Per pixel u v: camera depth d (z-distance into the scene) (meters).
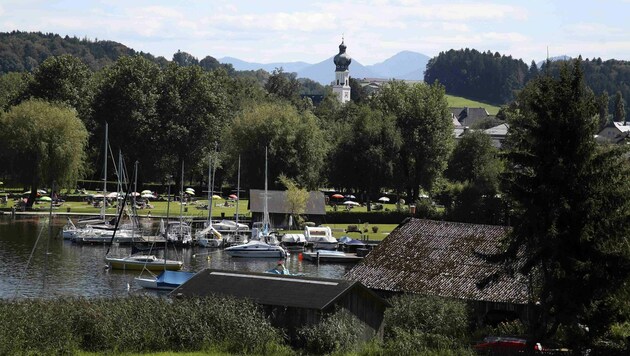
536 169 71.19
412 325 75.69
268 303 68.81
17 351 59.69
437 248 95.56
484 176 172.25
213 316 66.31
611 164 70.00
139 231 166.00
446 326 76.50
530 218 70.38
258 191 188.62
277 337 66.81
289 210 186.00
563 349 70.88
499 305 84.81
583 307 68.44
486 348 69.19
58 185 196.25
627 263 67.75
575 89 71.56
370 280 92.00
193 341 65.19
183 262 141.75
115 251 151.25
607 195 68.94
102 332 63.94
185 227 169.38
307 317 67.94
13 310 63.72
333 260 150.38
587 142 69.94
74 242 157.88
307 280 72.25
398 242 97.88
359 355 64.81
